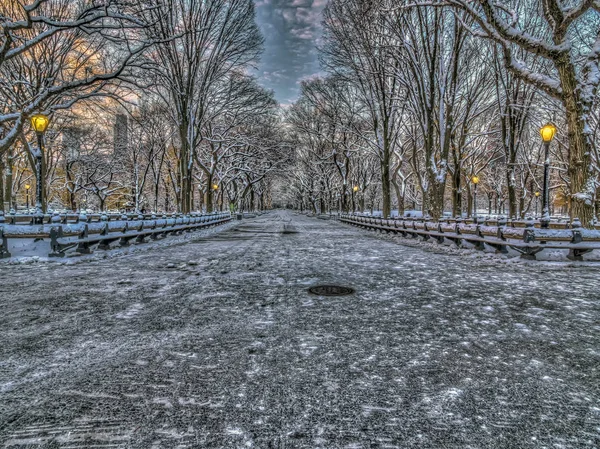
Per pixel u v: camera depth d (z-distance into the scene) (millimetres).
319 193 74812
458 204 30547
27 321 4977
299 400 2959
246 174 56375
